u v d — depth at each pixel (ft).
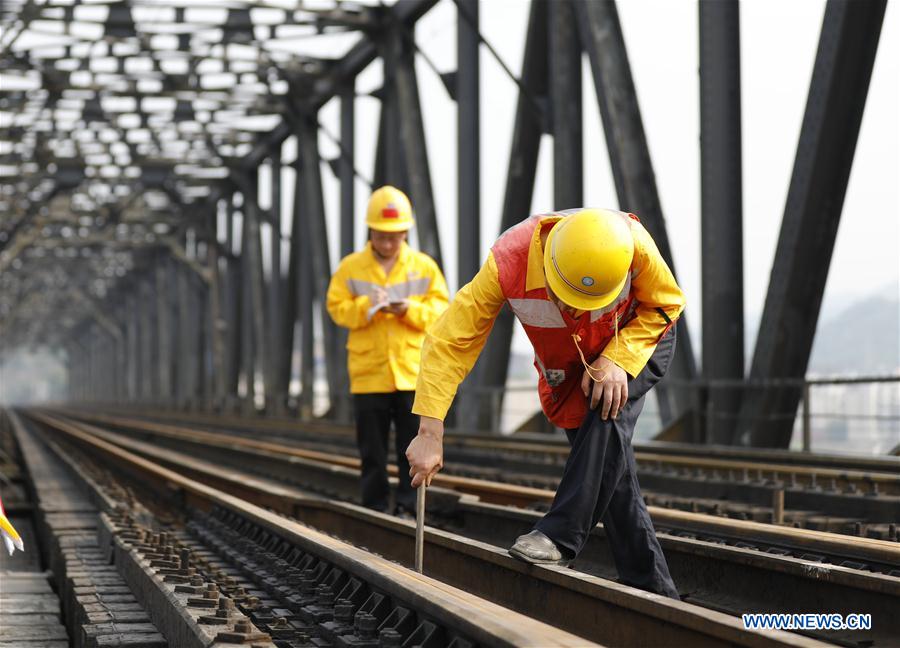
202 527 54.34
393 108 175.11
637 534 31.58
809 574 30.09
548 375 32.68
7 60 205.77
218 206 350.84
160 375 466.29
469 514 53.36
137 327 562.25
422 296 58.54
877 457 69.05
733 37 92.12
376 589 30.76
